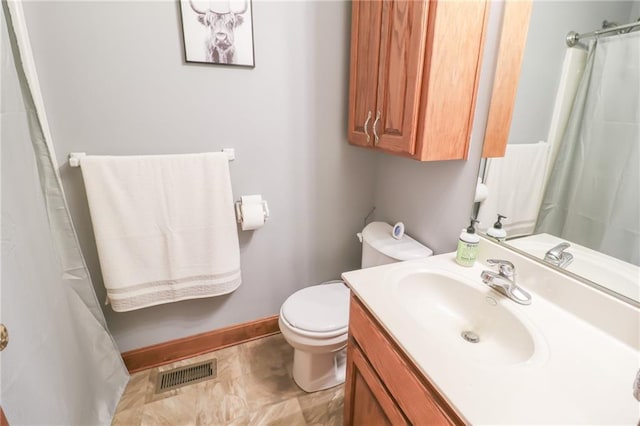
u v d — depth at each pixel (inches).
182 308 66.3
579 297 34.8
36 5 44.4
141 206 54.4
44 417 38.2
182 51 52.7
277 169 65.2
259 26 56.1
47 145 45.3
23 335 35.2
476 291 40.4
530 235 40.7
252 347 73.0
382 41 48.6
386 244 60.2
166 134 55.5
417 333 32.0
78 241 51.9
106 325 57.0
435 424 27.4
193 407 58.4
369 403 40.1
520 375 27.0
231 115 58.7
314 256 75.2
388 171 69.4
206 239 59.6
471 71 43.3
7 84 38.6
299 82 61.7
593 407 24.3
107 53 49.2
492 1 41.7
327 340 53.9
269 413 57.5
